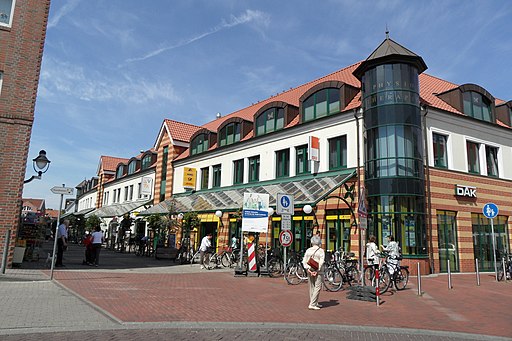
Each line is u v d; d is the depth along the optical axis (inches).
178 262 848.3
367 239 692.7
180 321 282.0
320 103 850.1
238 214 839.7
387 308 359.9
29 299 339.3
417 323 299.4
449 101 829.8
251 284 507.2
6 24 573.0
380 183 688.4
